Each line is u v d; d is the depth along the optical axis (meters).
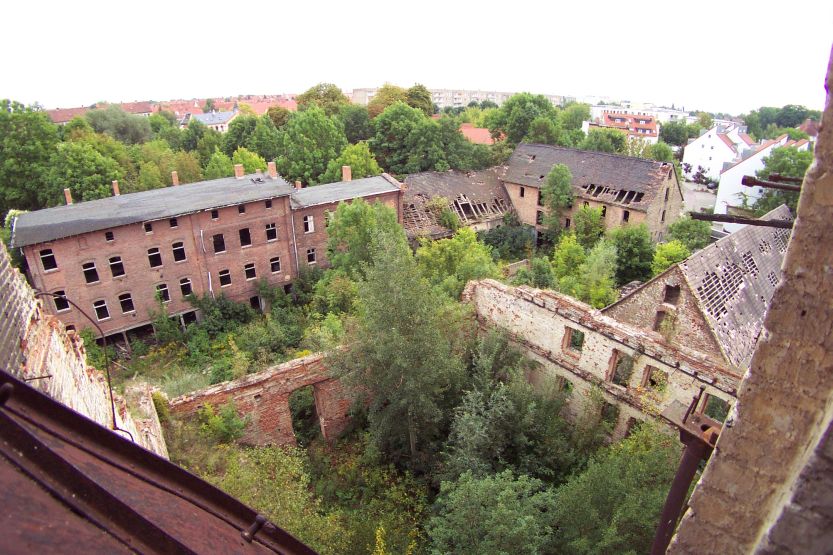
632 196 35.75
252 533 3.10
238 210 28.70
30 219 25.25
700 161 67.69
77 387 7.76
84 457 2.55
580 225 36.25
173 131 62.22
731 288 19.17
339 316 24.52
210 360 25.52
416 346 13.26
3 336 5.52
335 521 11.57
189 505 2.93
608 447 14.58
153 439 10.84
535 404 14.25
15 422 2.02
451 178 41.75
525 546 9.48
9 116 39.00
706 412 13.17
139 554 2.06
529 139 51.06
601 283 26.30
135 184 42.00
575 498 10.15
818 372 2.46
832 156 2.23
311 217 31.95
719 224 41.88
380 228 25.48
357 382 13.98
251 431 14.91
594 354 15.12
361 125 56.09
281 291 30.55
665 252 28.45
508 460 14.35
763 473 2.80
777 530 2.42
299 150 43.19
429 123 45.50
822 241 2.33
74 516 1.99
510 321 17.58
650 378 14.80
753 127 105.44
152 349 26.31
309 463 14.97
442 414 14.49
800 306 2.47
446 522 10.80
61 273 24.12
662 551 4.65
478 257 25.61
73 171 37.94
